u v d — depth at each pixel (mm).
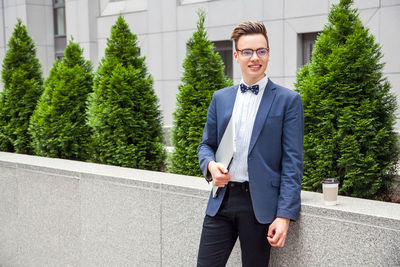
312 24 10039
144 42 13836
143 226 3523
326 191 2551
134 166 4406
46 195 4332
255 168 2385
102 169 4051
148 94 4543
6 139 5945
